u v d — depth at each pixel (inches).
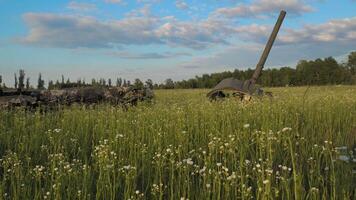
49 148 333.1
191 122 402.0
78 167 276.8
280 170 265.6
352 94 709.3
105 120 447.5
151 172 273.0
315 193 198.2
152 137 353.1
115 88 621.3
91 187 249.1
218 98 580.1
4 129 389.1
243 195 203.0
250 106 482.9
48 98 564.7
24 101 526.9
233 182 216.2
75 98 582.6
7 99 524.7
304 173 257.0
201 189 224.7
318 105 506.3
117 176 257.0
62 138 362.3
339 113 446.0
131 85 671.8
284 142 289.7
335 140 331.6
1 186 227.1
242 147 284.0
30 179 248.1
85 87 619.8
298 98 579.8
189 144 332.8
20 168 259.4
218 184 223.1
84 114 484.4
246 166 245.3
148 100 614.9
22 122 421.4
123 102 598.5
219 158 292.5
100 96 597.9
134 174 245.6
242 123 387.5
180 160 276.4
